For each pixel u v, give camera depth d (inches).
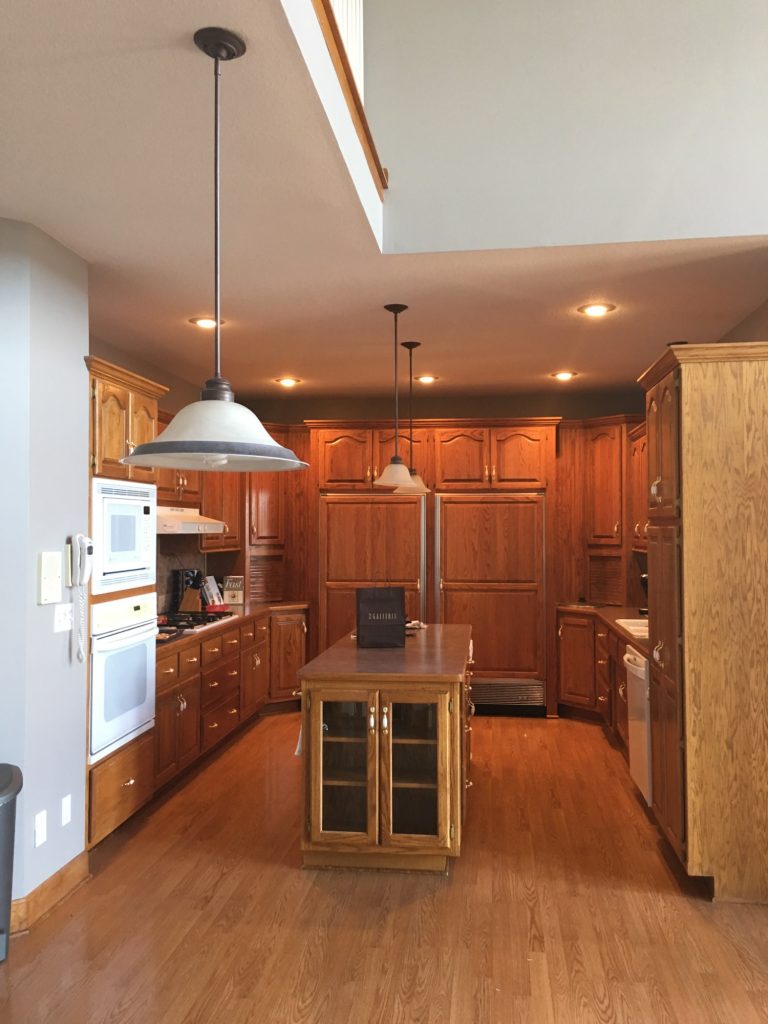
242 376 231.1
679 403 124.3
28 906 112.1
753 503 121.6
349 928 112.4
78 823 126.7
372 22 131.4
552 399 263.3
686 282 143.6
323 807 132.4
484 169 128.0
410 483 181.9
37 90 81.6
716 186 124.3
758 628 121.1
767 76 125.2
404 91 130.0
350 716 132.6
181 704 172.9
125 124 88.4
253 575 257.0
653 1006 93.3
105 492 136.9
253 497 254.7
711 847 121.3
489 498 247.8
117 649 139.5
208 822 154.9
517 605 246.7
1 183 103.0
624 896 122.7
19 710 112.3
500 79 128.7
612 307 159.5
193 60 76.6
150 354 202.2
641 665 155.0
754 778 120.8
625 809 162.1
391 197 129.1
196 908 118.6
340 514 251.8
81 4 67.9
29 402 114.0
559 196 126.6
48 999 94.8
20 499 113.1
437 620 248.5
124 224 116.2
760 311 157.5
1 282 113.7
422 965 102.4
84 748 128.9
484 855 138.9
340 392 257.9
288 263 133.0
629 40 127.5
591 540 253.0
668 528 131.4
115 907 119.0
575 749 207.8
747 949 106.6
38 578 116.0
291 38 73.0
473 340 187.3
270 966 102.2
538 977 99.6
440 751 129.3
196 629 189.9
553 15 128.7
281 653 246.8
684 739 123.3
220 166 98.3
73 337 127.1
